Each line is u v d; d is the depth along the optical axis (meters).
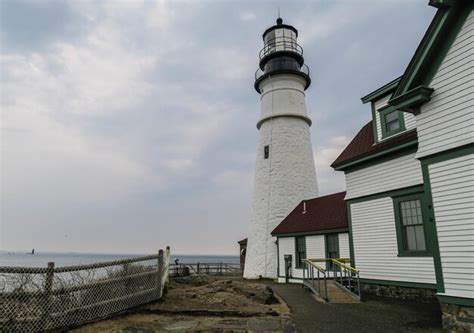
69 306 7.48
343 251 16.19
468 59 7.88
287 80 25.14
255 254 23.12
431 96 8.72
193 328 7.68
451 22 8.27
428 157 8.69
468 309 7.41
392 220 12.20
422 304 10.52
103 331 7.30
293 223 20.42
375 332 7.57
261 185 24.11
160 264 10.37
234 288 12.32
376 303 10.82
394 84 12.63
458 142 7.96
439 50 8.60
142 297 9.38
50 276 7.18
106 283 8.36
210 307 9.55
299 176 23.42
